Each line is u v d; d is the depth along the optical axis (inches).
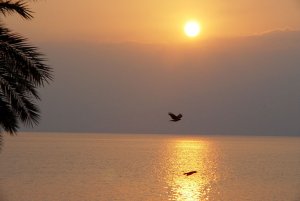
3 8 1224.2
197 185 6053.2
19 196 4864.7
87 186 5743.1
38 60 1242.0
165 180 6550.2
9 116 1239.5
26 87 1268.5
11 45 1223.5
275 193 5403.5
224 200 4835.1
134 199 4739.2
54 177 6756.9
